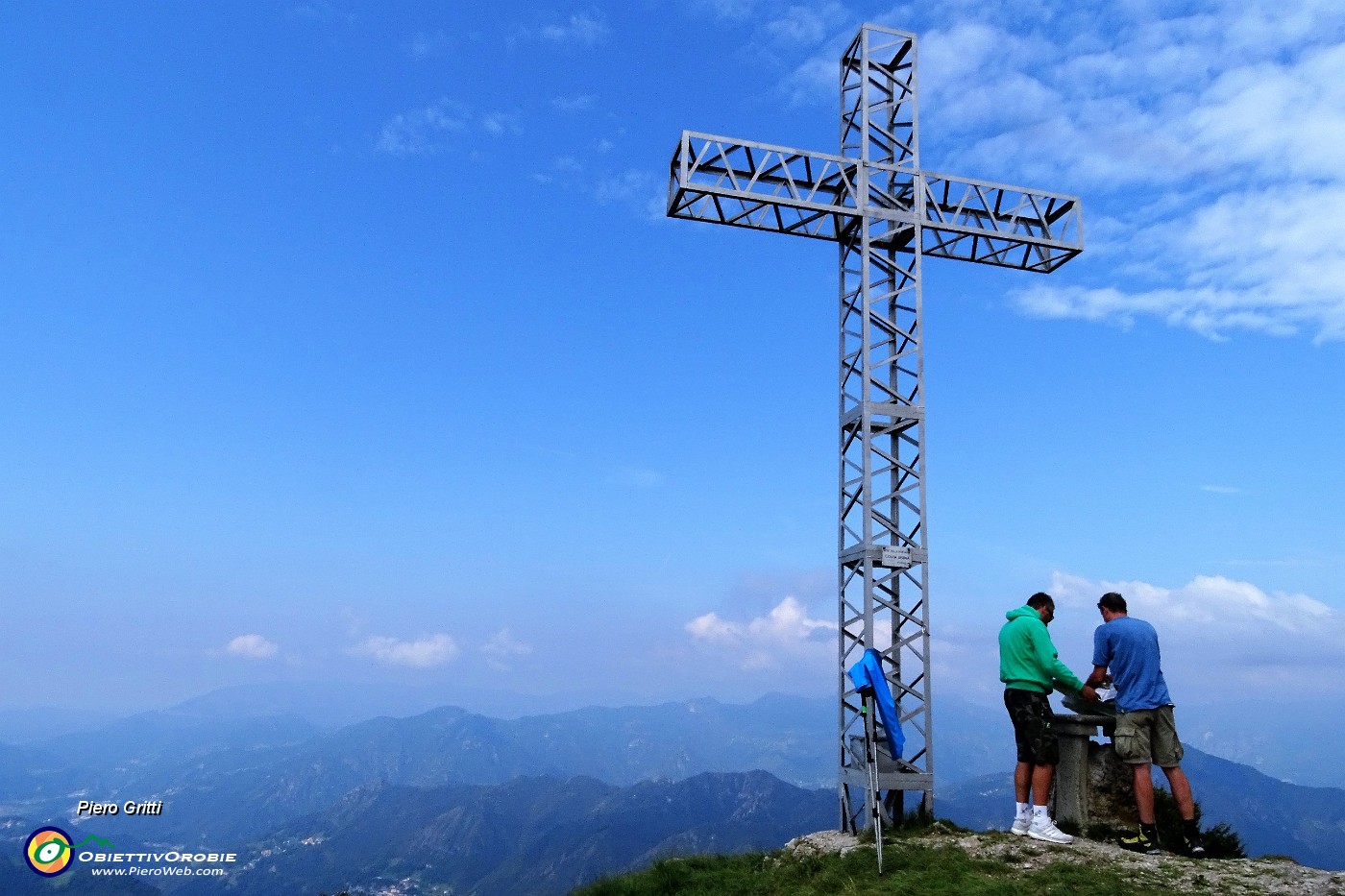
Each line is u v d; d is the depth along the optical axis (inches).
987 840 468.4
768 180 700.0
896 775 592.1
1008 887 379.9
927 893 393.1
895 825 591.5
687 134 673.6
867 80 716.7
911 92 729.6
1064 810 487.5
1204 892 362.0
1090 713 496.1
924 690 614.2
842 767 640.4
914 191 707.4
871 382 668.7
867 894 408.8
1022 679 475.5
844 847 524.1
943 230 713.0
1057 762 473.4
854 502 676.7
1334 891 348.5
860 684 475.5
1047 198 748.0
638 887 518.0
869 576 627.2
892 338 700.7
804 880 464.1
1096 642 461.4
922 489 649.6
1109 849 435.8
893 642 645.9
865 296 673.0
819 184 699.4
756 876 499.5
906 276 701.3
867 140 709.9
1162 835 467.8
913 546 639.8
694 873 534.0
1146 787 435.5
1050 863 416.2
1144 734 438.6
